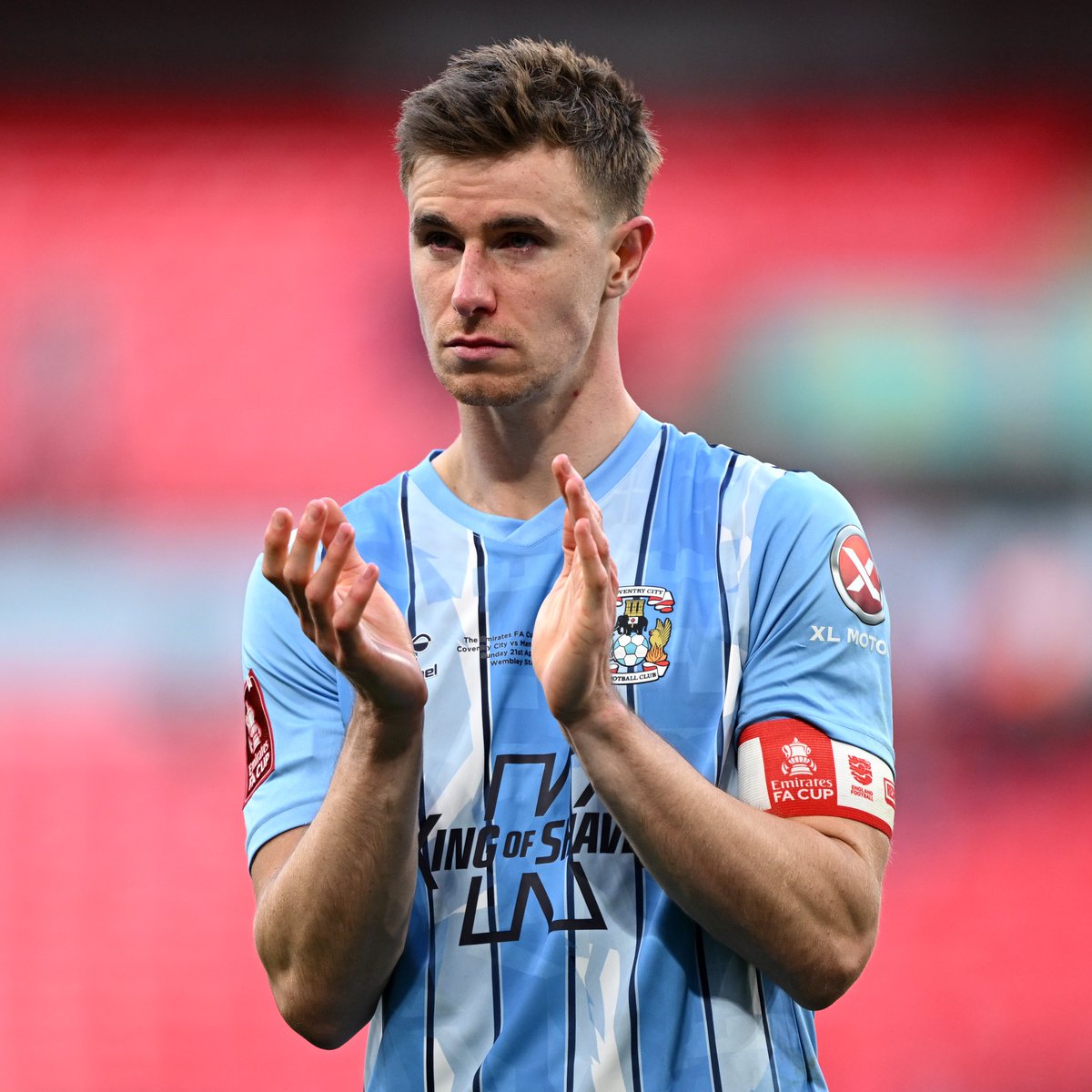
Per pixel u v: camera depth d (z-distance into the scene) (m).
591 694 5.00
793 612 5.71
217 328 30.45
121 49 31.45
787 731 5.57
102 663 25.86
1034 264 30.06
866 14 30.69
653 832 5.05
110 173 31.48
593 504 4.99
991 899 20.83
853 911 5.31
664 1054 5.41
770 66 30.92
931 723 24.28
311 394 30.02
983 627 25.50
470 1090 5.46
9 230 31.11
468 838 5.63
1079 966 19.45
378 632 5.20
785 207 30.77
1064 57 30.55
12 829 22.78
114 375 30.12
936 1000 18.92
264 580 6.21
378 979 5.50
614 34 31.14
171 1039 18.78
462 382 5.55
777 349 29.78
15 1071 18.53
